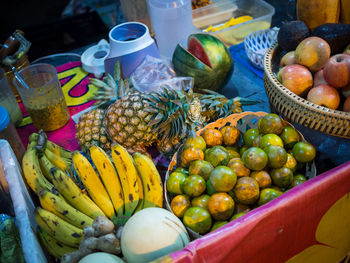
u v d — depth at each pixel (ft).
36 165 3.15
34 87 4.64
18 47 4.89
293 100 3.39
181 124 3.58
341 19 4.14
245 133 3.63
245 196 2.89
